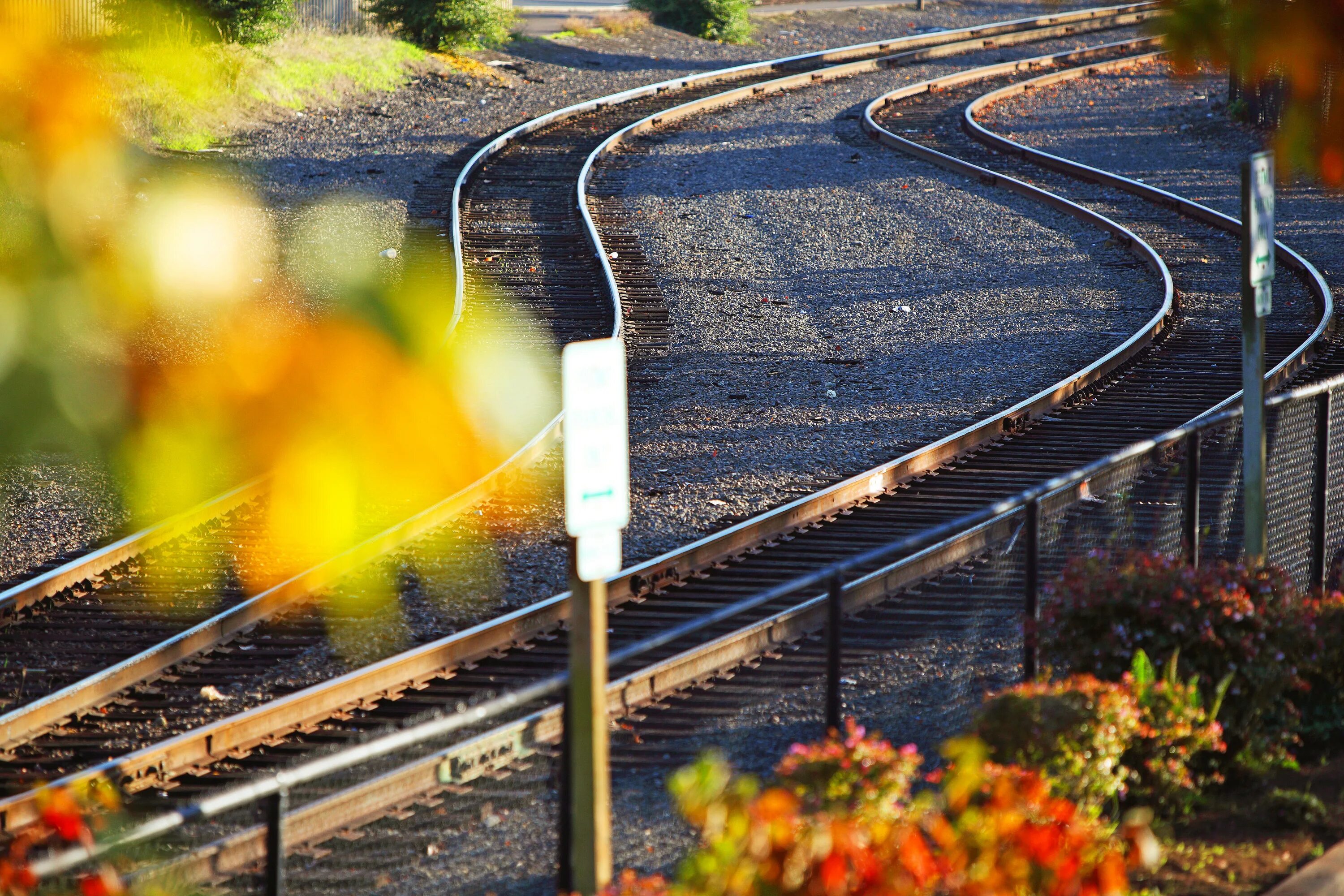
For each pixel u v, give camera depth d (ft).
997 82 492.95
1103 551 114.21
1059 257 268.41
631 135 380.78
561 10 610.24
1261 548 99.71
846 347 213.25
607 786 61.00
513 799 85.30
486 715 59.57
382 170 322.75
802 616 114.93
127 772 91.09
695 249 269.85
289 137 349.20
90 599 127.44
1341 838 77.05
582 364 57.26
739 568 133.90
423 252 255.91
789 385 194.70
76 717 105.19
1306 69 57.52
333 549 138.92
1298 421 115.03
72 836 53.21
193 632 115.14
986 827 53.42
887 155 369.30
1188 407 182.80
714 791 48.47
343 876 77.20
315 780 92.63
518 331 216.74
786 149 371.56
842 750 64.13
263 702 107.45
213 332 197.98
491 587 130.21
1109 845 62.18
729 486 156.04
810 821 51.75
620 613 123.03
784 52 581.53
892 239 280.51
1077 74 501.56
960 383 194.39
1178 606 86.22
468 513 149.59
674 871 76.23
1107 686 77.00
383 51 447.01
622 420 58.80
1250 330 98.27
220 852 76.59
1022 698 74.69
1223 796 83.20
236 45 363.56
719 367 202.69
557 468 165.17
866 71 516.32
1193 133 400.06
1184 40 58.95
